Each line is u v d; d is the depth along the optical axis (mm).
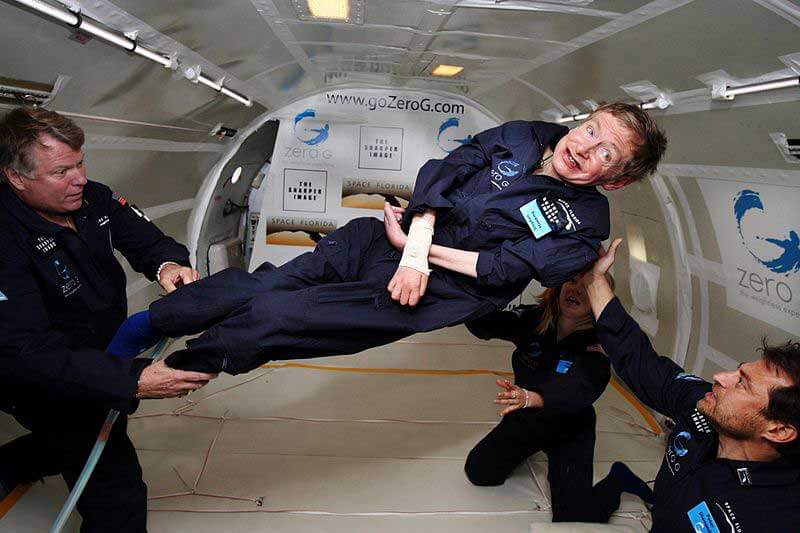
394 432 3551
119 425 2279
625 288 4578
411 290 1798
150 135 3357
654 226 3883
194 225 5086
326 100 5145
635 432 3750
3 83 1972
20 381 1885
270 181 5312
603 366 2684
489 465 2969
